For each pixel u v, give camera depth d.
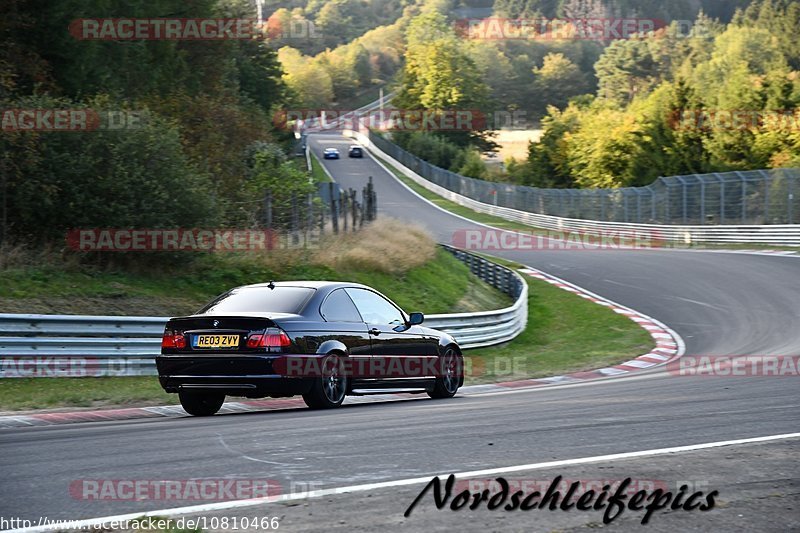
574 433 11.26
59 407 16.45
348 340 15.34
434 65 165.38
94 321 20.34
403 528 6.65
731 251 57.44
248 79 88.75
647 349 28.72
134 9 42.38
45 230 27.59
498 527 6.69
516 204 98.19
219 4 61.34
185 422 13.47
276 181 42.16
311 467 9.05
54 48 36.50
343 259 32.81
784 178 58.94
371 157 158.12
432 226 87.06
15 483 8.48
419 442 10.61
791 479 8.35
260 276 29.53
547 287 46.28
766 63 143.88
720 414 13.04
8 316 19.06
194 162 38.88
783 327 31.83
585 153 104.25
